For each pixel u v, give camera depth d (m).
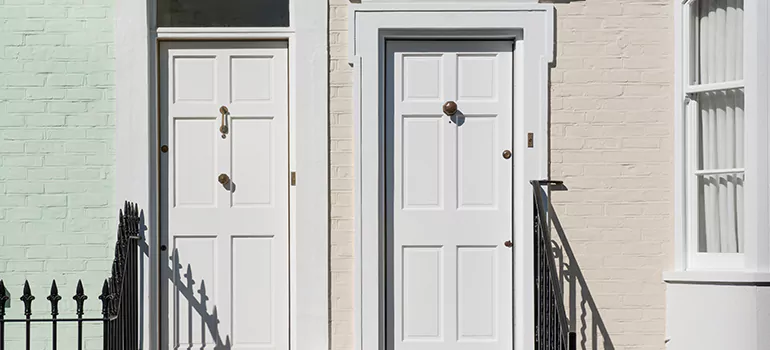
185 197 5.14
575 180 5.05
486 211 5.13
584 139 5.05
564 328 4.24
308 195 4.99
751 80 4.65
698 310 4.82
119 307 4.15
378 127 5.03
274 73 5.15
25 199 4.99
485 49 5.16
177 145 5.14
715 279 4.74
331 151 5.02
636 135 5.05
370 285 4.98
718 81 4.91
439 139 5.14
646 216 5.04
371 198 5.00
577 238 5.04
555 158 5.05
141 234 4.96
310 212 4.99
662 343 5.02
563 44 5.07
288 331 5.13
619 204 5.05
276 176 5.15
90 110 5.01
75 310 4.98
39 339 4.97
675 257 5.01
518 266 5.07
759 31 4.62
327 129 5.01
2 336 3.98
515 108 5.12
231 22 5.14
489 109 5.14
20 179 4.99
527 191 5.02
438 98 5.14
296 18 5.02
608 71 5.07
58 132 5.00
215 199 5.14
